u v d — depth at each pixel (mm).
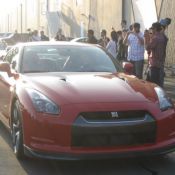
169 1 18938
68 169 5738
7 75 7074
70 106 5461
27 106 5684
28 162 5992
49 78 6242
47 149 5434
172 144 5672
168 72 17469
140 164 5945
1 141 7055
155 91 5984
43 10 38344
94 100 5539
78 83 5996
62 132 5379
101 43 15875
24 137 5715
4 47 19062
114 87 5906
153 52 10906
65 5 32594
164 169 5762
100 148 5402
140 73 12812
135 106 5527
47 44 7441
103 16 25875
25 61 6973
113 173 5598
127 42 12828
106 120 5395
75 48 7375
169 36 18719
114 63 7258
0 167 5820
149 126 5512
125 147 5453
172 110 5785
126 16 23062
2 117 7348
